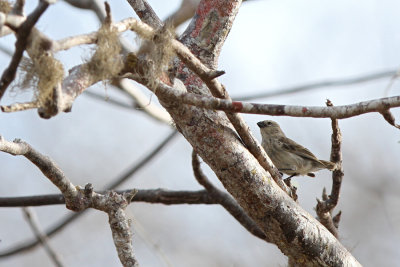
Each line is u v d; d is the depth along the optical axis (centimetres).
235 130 981
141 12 998
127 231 1005
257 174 973
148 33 865
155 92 893
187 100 891
